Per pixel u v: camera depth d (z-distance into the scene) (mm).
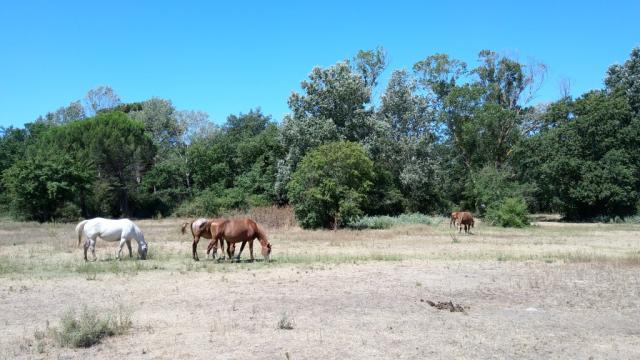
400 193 49281
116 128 58531
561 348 8586
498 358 8039
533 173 51844
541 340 9016
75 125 60406
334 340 8883
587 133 48438
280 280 14727
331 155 36344
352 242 26703
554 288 13703
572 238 29359
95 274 15703
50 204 49188
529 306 11766
